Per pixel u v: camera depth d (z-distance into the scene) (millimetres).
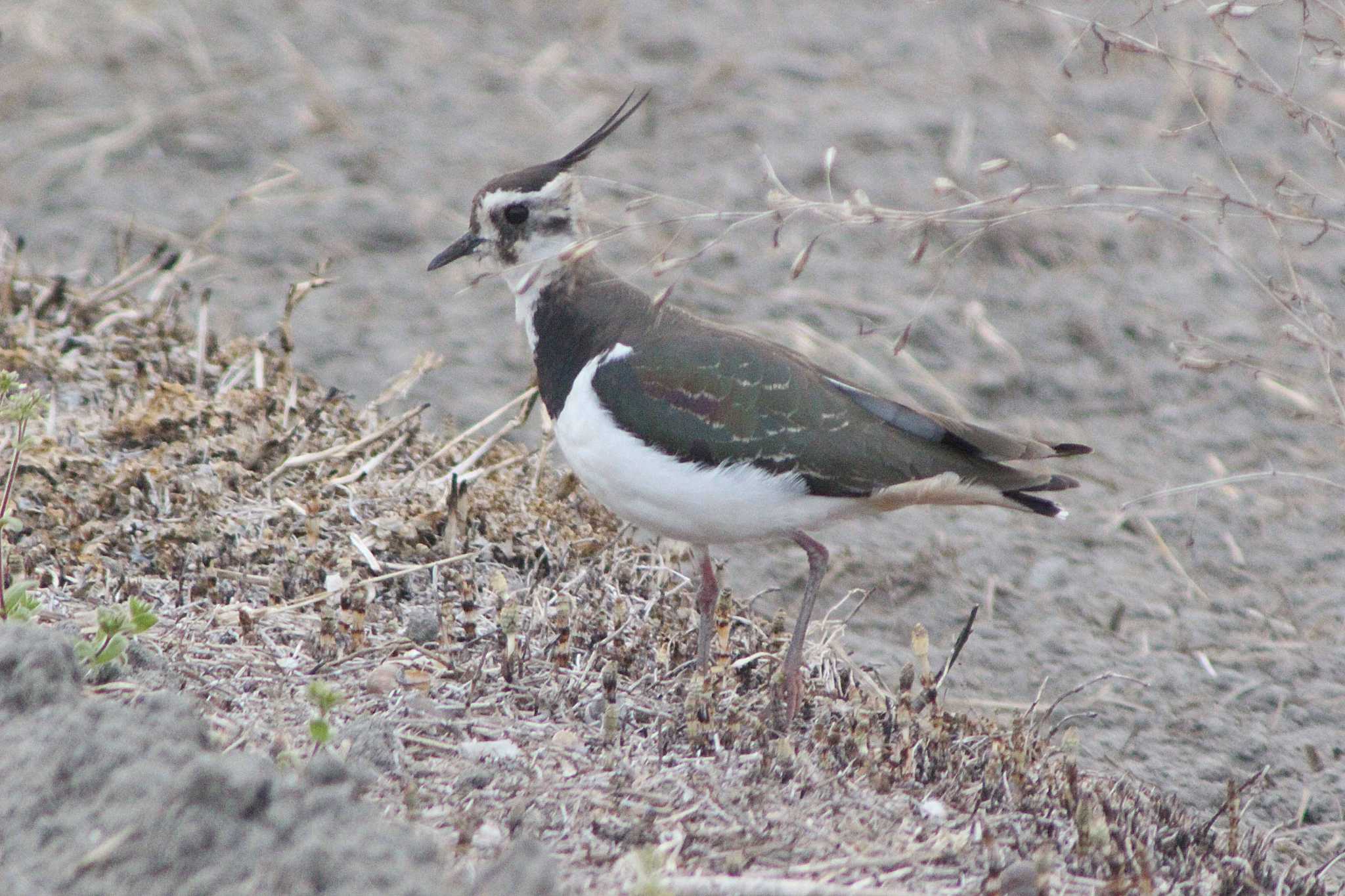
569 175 9766
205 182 17266
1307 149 18547
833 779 8234
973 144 18562
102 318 12945
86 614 8781
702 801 7848
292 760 7195
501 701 8680
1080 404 14977
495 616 9562
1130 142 18703
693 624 9906
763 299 15914
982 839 7723
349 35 20484
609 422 9000
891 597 12008
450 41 20594
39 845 6266
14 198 16547
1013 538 13000
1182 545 13016
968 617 11828
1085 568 12602
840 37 21219
